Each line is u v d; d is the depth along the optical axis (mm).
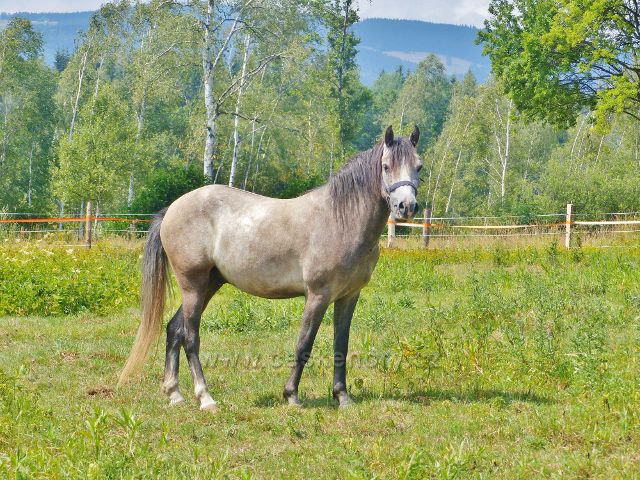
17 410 6023
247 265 6668
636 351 7727
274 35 34906
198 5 32562
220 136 46406
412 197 6012
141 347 7035
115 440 5211
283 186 52688
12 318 11305
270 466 5105
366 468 4832
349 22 56344
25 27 49531
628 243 21219
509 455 5188
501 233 26641
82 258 14734
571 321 9555
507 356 7773
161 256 7180
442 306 11531
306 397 6992
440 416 6141
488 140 57125
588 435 5391
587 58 33531
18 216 36844
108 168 37562
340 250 6328
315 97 51531
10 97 51812
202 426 6051
